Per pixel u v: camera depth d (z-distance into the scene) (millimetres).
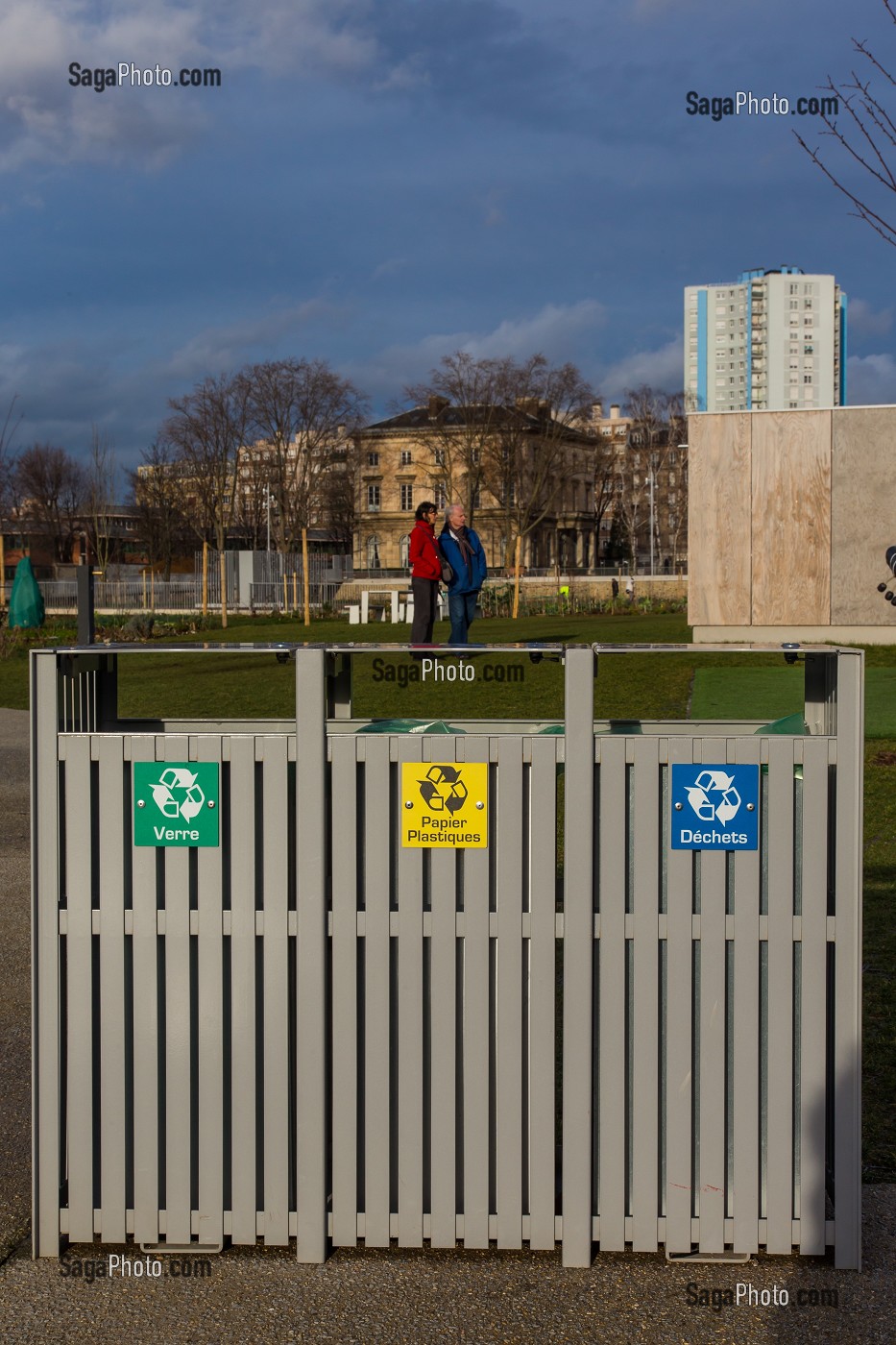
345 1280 3424
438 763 3457
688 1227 3520
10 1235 3707
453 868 3469
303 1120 3512
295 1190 3584
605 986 3482
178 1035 3543
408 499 103000
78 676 3855
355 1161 3535
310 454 89938
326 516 100312
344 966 3506
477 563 15633
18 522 97750
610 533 111750
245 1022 3531
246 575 48906
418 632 15656
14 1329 3227
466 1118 3512
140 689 17547
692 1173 3533
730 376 181375
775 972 3475
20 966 6109
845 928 3459
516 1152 3516
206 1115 3555
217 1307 3305
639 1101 3502
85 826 3541
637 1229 3523
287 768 3494
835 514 19266
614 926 3477
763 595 19547
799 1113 3521
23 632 34094
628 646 3498
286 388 88688
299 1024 3510
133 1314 3277
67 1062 3596
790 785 3453
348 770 3480
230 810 3508
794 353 178875
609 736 3471
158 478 93250
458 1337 3152
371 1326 3211
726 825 3455
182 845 3514
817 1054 3482
